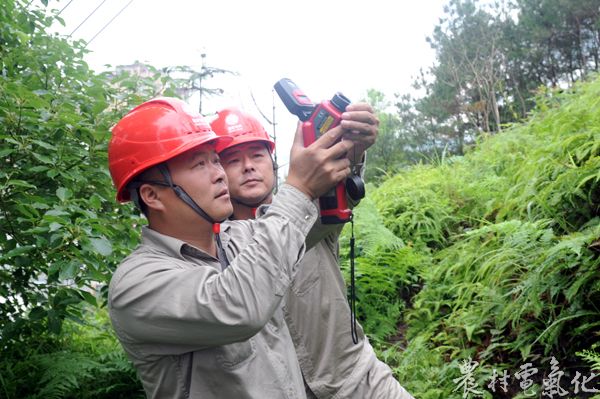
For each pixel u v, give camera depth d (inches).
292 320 86.4
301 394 60.4
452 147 860.6
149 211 61.7
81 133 130.4
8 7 143.1
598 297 114.1
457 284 153.3
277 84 67.8
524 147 204.8
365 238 179.5
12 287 135.8
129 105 142.5
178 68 147.3
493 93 780.6
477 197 200.1
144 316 52.9
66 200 111.9
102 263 120.8
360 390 88.5
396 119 862.5
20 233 125.2
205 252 60.6
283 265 53.1
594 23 770.2
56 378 141.8
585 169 130.0
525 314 127.1
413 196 216.2
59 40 145.1
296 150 59.7
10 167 124.6
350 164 64.6
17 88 113.8
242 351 55.8
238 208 99.7
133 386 161.9
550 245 127.0
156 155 58.8
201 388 55.0
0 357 154.1
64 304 125.4
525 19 839.7
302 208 56.3
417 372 133.3
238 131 97.1
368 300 175.2
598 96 176.9
